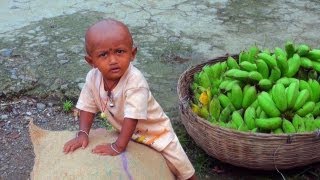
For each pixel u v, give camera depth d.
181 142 2.06
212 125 1.74
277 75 1.97
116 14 3.28
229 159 1.80
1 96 2.43
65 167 1.34
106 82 1.38
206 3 3.45
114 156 1.37
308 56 2.07
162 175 1.42
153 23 3.14
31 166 2.02
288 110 1.83
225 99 1.93
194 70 2.17
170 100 2.36
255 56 2.06
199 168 1.93
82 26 3.10
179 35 2.97
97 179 1.29
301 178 1.85
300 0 3.50
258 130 1.81
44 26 3.11
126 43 1.30
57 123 2.28
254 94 1.90
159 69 2.62
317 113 1.89
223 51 2.78
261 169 1.80
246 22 3.14
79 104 1.48
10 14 3.31
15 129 2.25
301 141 1.68
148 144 1.47
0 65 2.64
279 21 3.15
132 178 1.32
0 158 2.06
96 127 2.19
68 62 2.68
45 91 2.45
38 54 2.76
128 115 1.35
